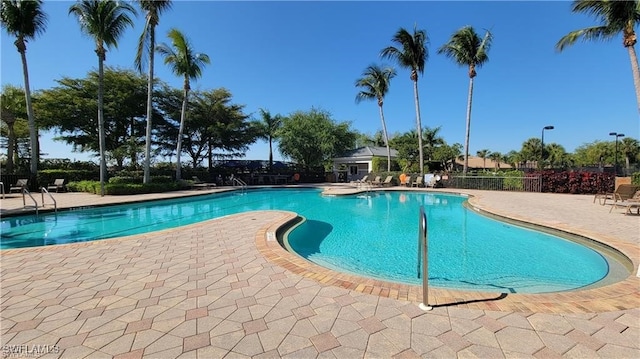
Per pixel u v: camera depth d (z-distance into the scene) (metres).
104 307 2.73
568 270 4.64
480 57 18.02
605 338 2.14
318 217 9.56
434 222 8.55
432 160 32.72
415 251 5.81
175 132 25.52
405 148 32.31
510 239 6.53
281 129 28.02
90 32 13.73
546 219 7.30
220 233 5.93
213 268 3.84
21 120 19.47
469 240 6.48
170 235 5.75
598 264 4.88
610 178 13.48
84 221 9.14
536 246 5.96
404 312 2.59
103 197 13.22
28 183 15.87
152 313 2.62
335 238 6.87
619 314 2.50
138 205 12.29
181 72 18.31
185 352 2.04
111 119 22.38
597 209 8.98
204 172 23.73
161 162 25.53
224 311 2.65
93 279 3.45
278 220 7.36
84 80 21.05
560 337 2.16
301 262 4.08
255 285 3.26
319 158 29.22
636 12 10.57
